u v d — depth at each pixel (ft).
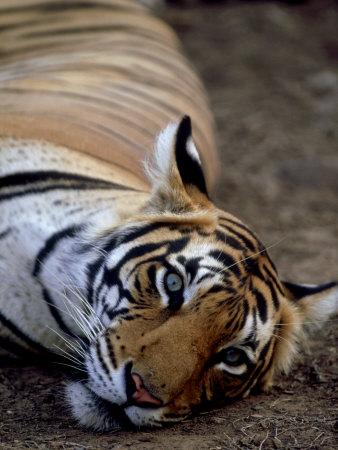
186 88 40.91
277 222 40.83
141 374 18.60
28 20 42.34
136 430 19.19
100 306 21.47
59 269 22.70
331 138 53.06
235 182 45.78
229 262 20.75
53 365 23.39
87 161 26.25
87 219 23.29
